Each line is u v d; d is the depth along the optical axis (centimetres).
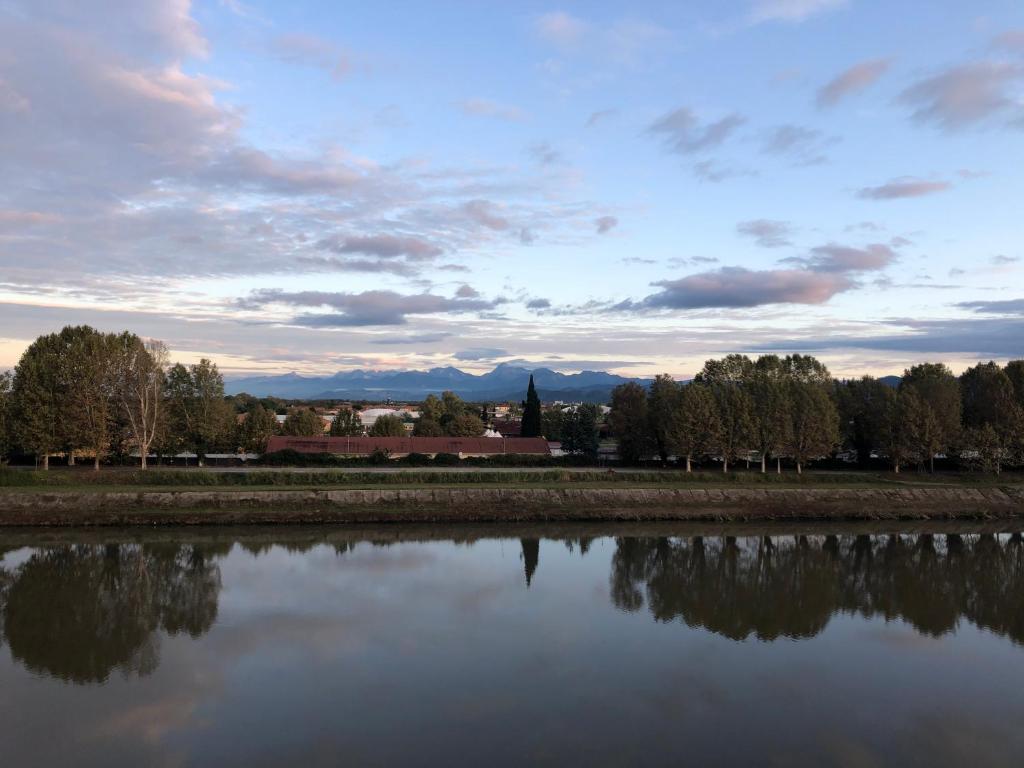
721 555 5478
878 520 7131
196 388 9362
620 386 10350
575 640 3297
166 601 3912
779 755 2241
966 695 2762
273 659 3019
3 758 2203
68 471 7356
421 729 2377
